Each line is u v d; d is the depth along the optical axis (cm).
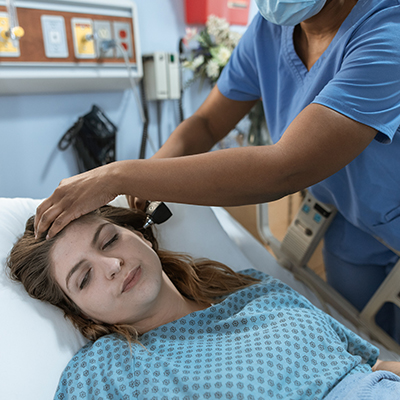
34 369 82
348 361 81
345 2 81
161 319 98
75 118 151
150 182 68
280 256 157
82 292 89
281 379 76
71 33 133
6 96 133
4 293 91
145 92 166
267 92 108
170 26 170
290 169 66
